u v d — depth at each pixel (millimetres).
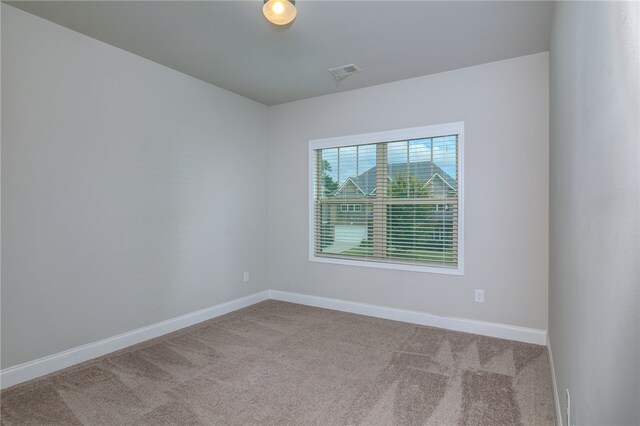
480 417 2010
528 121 3078
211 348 2996
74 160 2693
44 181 2531
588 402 1020
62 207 2629
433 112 3500
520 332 3107
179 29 2660
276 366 2654
